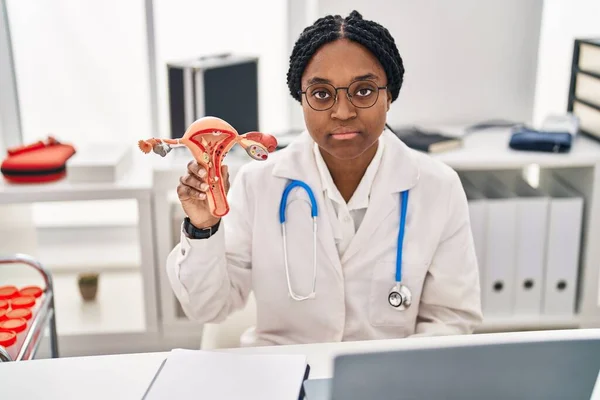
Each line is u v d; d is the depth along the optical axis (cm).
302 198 135
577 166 223
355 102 119
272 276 136
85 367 106
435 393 82
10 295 145
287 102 256
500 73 247
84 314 224
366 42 119
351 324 136
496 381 82
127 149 224
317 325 137
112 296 235
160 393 96
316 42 120
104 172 204
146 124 253
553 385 83
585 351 81
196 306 129
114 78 248
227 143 112
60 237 257
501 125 246
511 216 214
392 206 134
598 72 223
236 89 223
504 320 221
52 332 151
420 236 135
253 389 98
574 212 215
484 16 241
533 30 243
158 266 212
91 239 255
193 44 247
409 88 246
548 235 217
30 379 103
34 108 249
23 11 240
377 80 119
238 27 247
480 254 215
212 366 104
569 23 248
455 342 81
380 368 80
